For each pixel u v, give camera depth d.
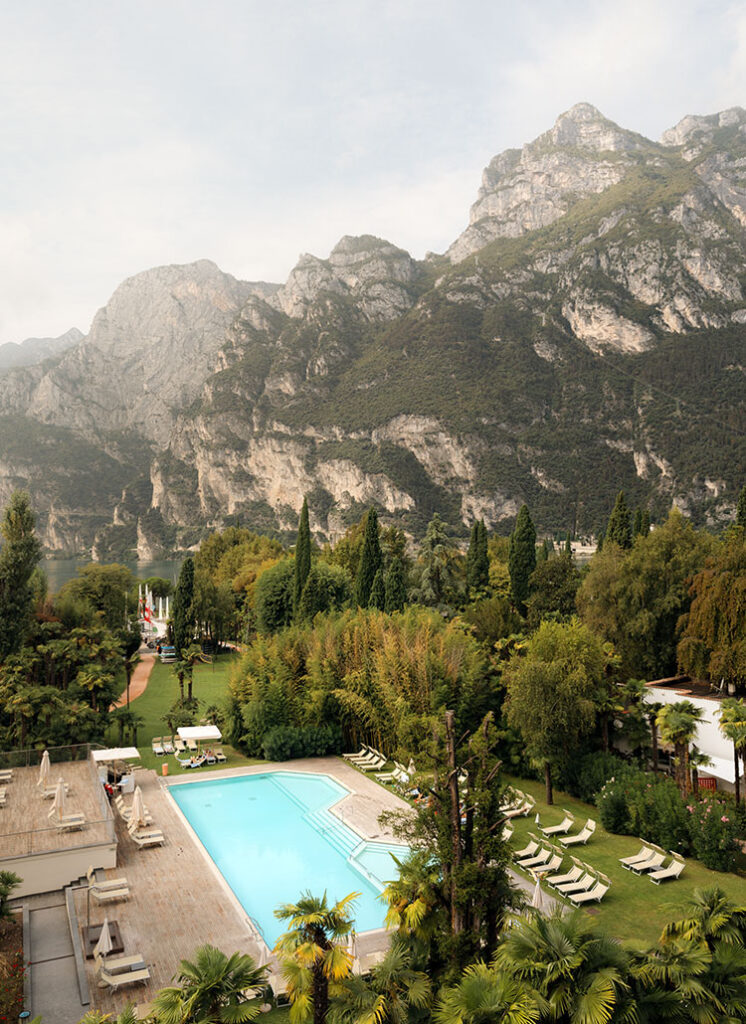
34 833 26.02
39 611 54.62
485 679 41.03
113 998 17.42
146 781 36.88
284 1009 16.95
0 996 16.47
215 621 87.81
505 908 16.41
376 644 42.75
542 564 59.19
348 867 26.91
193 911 22.42
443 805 16.14
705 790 31.73
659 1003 13.56
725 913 15.45
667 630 43.81
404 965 15.22
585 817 31.66
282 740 40.66
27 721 38.31
